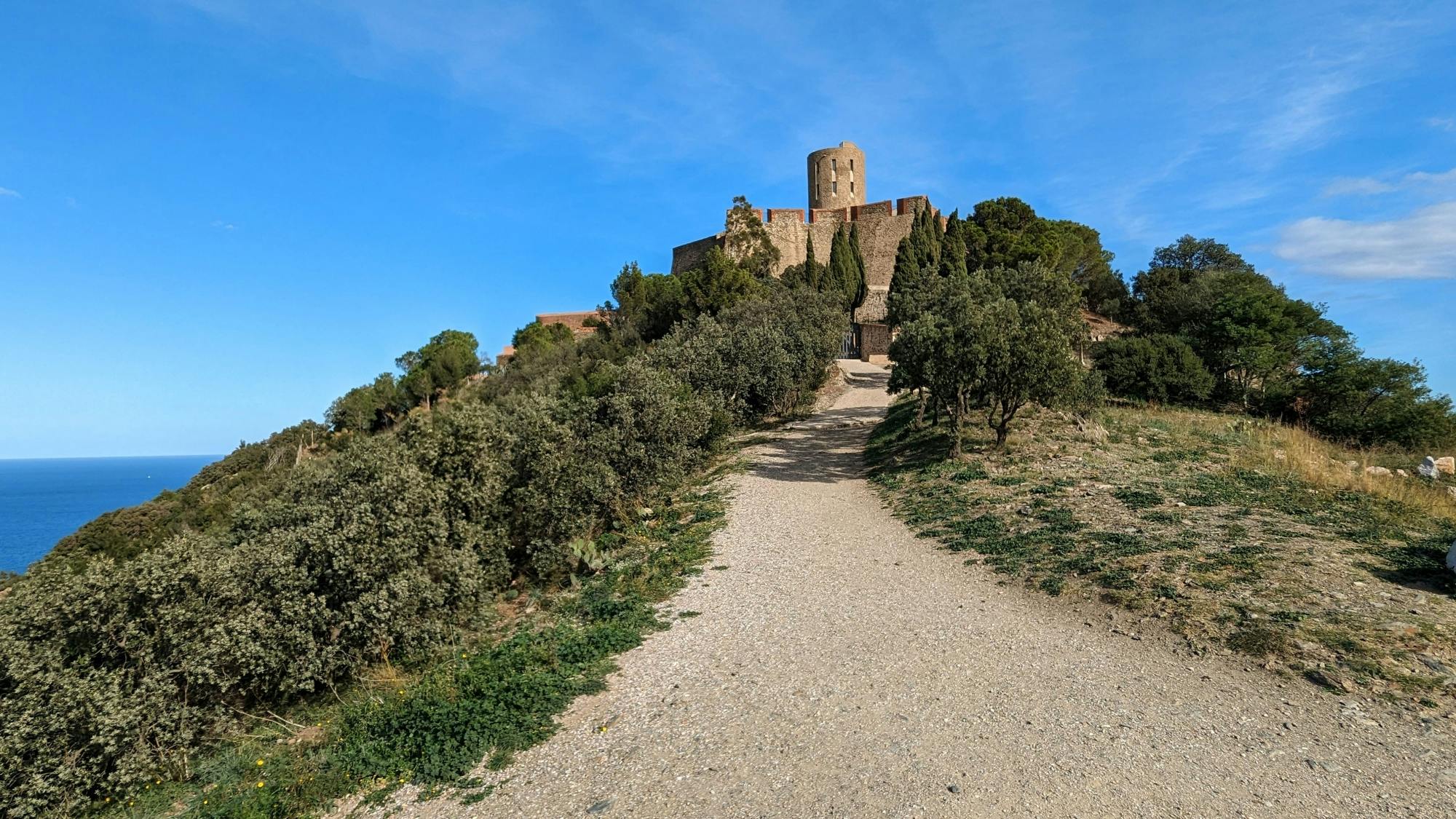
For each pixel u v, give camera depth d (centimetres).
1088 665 814
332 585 1034
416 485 1153
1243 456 1873
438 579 1132
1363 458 2186
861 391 4197
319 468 1627
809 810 550
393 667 1038
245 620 902
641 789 601
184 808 712
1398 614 849
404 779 660
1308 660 768
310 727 891
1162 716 682
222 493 5294
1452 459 1980
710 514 1719
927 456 2123
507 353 8675
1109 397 3036
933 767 603
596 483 1514
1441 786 548
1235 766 590
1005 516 1477
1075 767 594
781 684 796
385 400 6788
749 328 3312
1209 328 3528
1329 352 3175
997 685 765
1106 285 6481
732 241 6650
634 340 5319
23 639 772
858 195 8156
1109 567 1102
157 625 845
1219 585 977
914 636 927
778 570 1270
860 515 1670
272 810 640
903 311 2980
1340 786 555
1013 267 5819
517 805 596
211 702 890
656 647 945
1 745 709
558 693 805
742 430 3167
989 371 1936
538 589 1394
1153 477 1670
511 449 1515
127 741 761
